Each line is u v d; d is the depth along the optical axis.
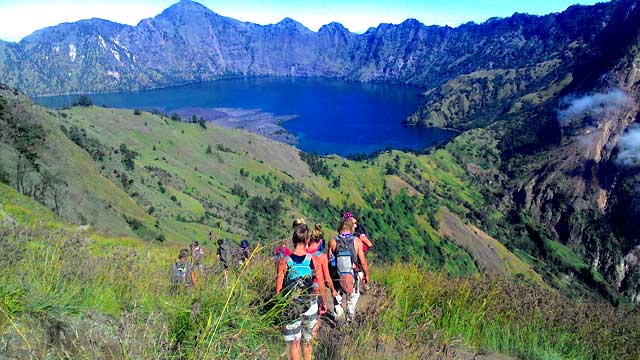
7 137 66.12
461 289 8.62
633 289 190.62
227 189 173.50
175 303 5.34
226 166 198.50
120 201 86.06
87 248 8.55
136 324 4.84
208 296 5.07
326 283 6.03
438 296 8.50
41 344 4.21
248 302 5.14
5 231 6.96
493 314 8.09
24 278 5.44
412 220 193.88
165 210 116.50
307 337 5.41
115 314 5.55
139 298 5.91
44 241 7.47
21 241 6.96
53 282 5.71
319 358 5.49
